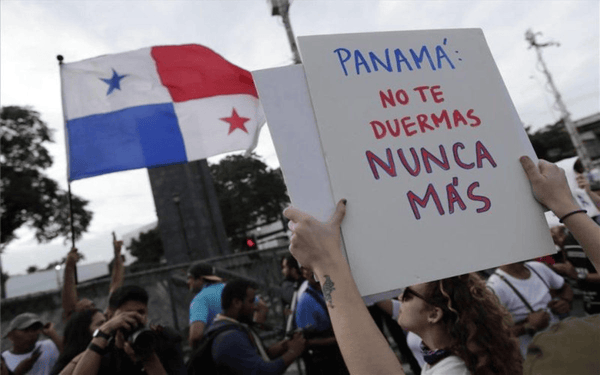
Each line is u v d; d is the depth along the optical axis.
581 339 0.51
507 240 0.87
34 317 3.49
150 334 1.70
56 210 27.02
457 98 0.96
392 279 0.80
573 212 0.84
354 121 0.87
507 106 0.98
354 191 0.83
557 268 3.13
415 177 0.87
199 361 2.34
